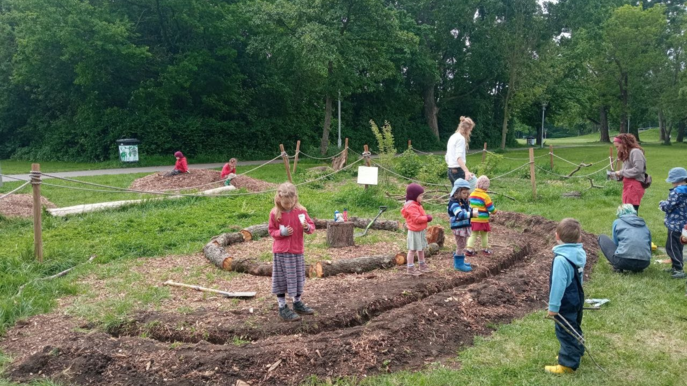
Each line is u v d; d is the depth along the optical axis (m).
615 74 48.03
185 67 25.75
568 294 4.01
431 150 42.09
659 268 6.71
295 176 17.95
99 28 23.12
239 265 6.61
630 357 4.29
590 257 7.24
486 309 5.28
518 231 9.30
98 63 25.08
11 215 10.12
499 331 4.85
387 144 16.77
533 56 39.16
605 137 55.75
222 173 15.06
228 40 28.94
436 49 39.19
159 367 4.02
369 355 4.22
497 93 47.66
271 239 8.45
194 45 27.95
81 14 23.44
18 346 4.46
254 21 24.66
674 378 3.95
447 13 36.06
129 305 5.34
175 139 27.67
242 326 4.65
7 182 16.38
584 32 40.38
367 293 5.43
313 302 5.21
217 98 29.69
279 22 25.36
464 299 5.30
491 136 47.97
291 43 24.11
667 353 4.37
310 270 6.31
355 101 40.38
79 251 7.48
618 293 5.80
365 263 6.51
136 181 15.87
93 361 4.10
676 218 6.38
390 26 25.84
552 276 3.99
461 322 4.94
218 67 28.58
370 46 27.44
